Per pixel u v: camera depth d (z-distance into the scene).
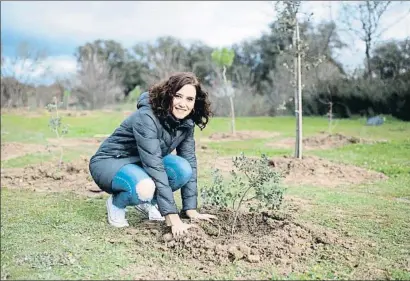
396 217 4.42
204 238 3.51
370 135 9.19
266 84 20.92
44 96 26.44
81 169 7.03
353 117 11.45
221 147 10.14
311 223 4.19
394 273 3.09
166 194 3.74
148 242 3.64
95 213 4.68
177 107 3.78
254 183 3.85
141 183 3.92
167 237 3.62
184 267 3.16
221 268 3.12
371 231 3.99
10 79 25.05
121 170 4.03
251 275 3.02
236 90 21.05
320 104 12.76
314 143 10.16
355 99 10.89
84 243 3.68
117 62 32.28
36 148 10.30
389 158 7.43
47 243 3.69
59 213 4.68
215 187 3.98
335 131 10.91
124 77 32.19
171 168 4.04
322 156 8.34
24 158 8.84
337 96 11.64
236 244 3.42
